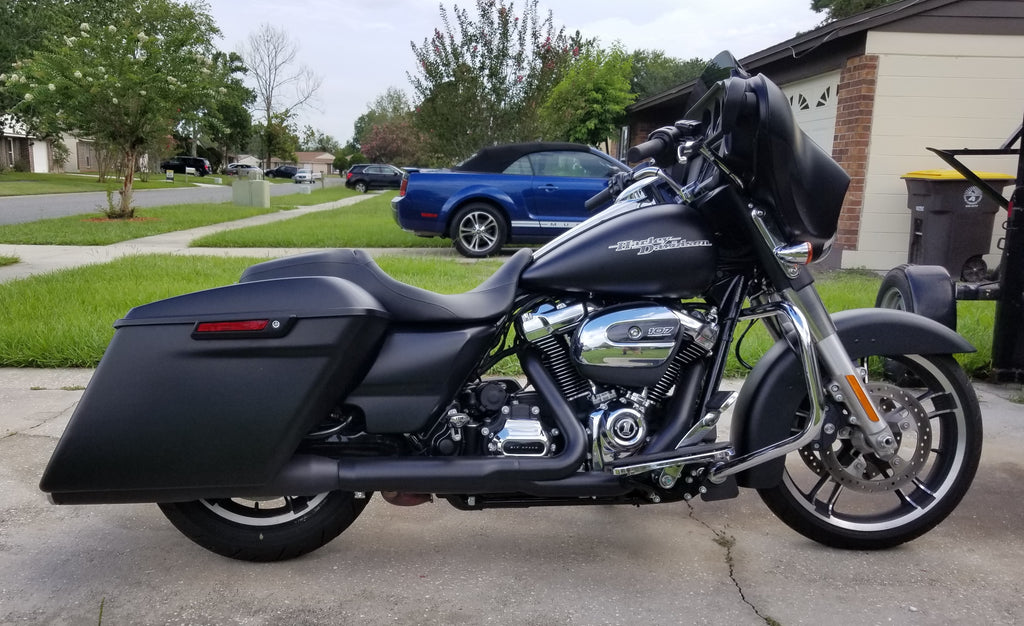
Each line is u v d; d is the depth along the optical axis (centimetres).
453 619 246
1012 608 254
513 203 1045
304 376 242
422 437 266
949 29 912
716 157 255
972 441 287
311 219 1686
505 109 1535
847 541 289
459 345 257
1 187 3228
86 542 294
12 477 348
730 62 273
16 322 561
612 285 261
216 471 244
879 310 285
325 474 249
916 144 939
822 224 261
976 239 809
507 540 301
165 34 1972
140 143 1659
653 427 274
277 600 256
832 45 993
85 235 1243
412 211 1054
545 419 271
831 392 276
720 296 280
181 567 276
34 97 1571
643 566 281
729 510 331
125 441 240
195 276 756
